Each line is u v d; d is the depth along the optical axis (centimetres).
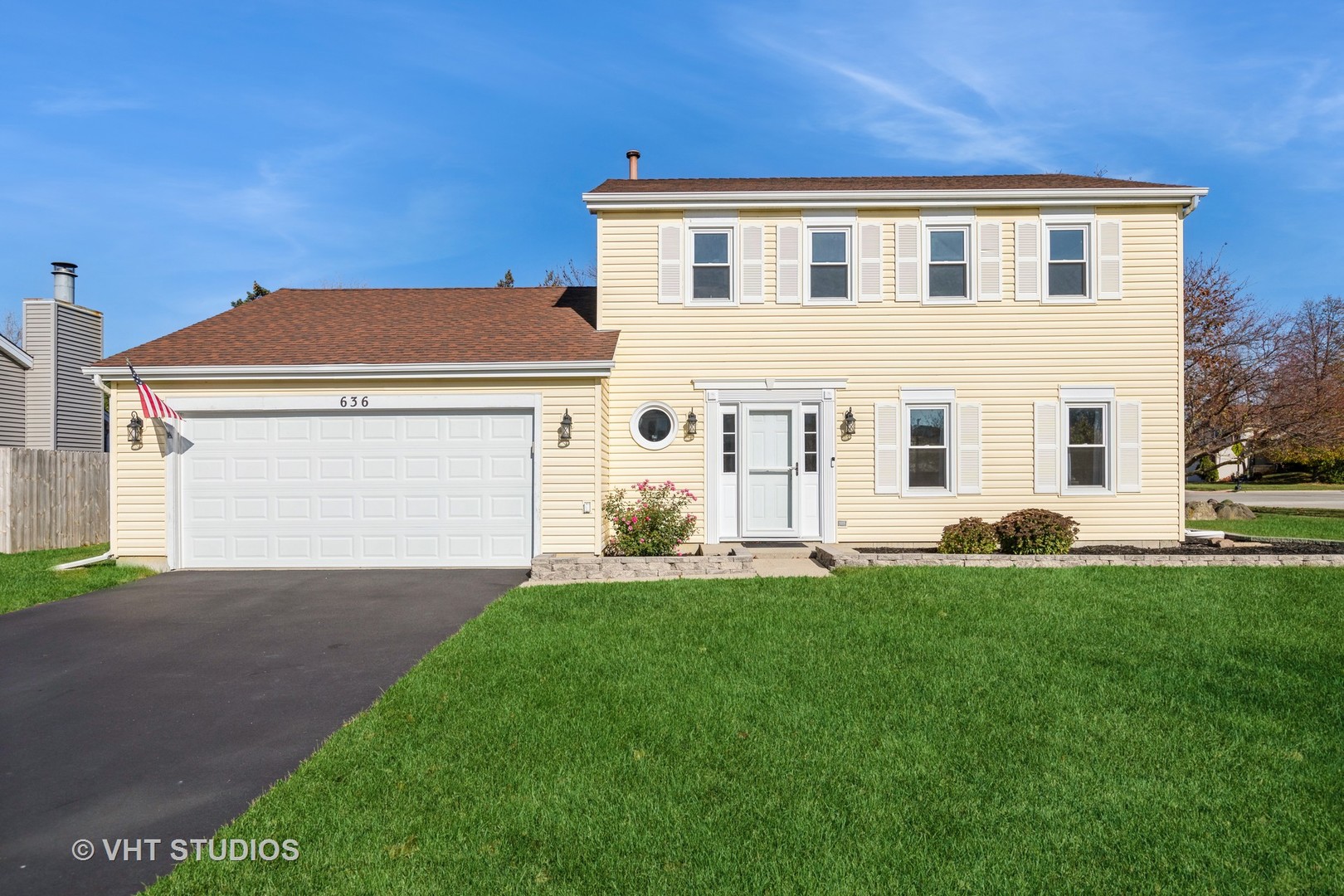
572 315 1452
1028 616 788
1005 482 1330
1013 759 470
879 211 1338
